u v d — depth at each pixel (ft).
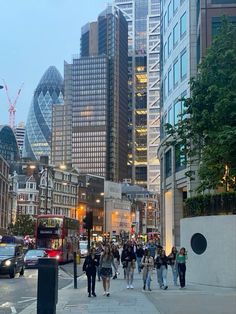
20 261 102.01
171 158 170.60
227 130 76.07
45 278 38.01
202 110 84.89
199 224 78.43
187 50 155.63
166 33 186.91
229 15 141.18
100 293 64.39
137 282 82.69
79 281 90.74
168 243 178.60
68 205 499.10
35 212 442.50
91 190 551.18
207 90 82.17
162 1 199.52
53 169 479.82
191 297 57.77
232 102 76.74
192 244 79.82
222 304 50.42
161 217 192.95
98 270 80.07
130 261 70.28
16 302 57.41
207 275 75.87
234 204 75.10
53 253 146.51
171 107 174.19
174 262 75.15
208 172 86.38
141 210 626.23
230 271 72.49
